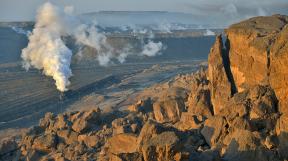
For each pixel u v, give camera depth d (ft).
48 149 251.80
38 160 247.29
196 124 197.98
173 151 129.29
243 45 212.02
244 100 182.39
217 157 139.23
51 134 259.80
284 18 228.02
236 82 216.74
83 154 221.66
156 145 131.85
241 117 163.22
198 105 219.61
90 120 271.28
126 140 181.88
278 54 173.27
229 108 180.65
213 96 218.59
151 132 162.81
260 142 145.07
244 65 210.18
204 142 170.50
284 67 170.09
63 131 259.60
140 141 163.32
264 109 167.53
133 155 142.41
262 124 162.40
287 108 165.68
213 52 228.02
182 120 217.56
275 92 173.88
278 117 163.73
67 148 240.94
